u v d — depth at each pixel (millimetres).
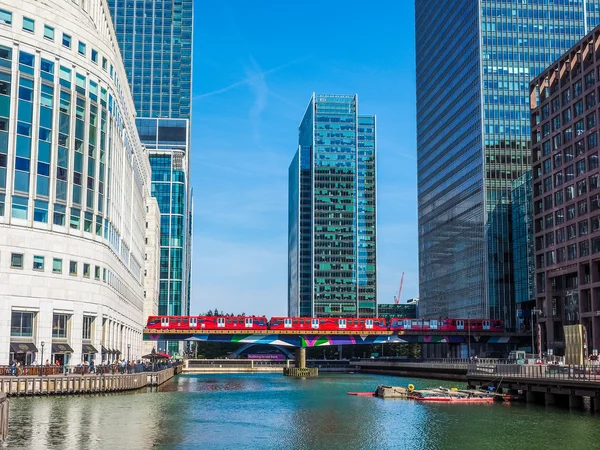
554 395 83562
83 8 106375
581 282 158375
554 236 171375
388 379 154750
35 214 91438
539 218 180500
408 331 176875
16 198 89625
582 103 160500
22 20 91375
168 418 70125
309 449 54531
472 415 73875
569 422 67188
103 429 60125
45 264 91938
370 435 61188
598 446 54625
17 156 89750
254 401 92375
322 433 62312
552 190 173000
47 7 94312
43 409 71625
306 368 177125
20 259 89500
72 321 95562
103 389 91750
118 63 120312
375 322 175625
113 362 110750
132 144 149000
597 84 153000
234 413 76938
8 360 86938
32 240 90562
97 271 101750
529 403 86312
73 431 58312
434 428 64750
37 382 83625
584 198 157875
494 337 184250
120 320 126000
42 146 92312
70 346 94812
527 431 62125
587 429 62781
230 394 104562
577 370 85188
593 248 153875
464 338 182750
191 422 68000
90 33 101375
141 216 179125
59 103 94625
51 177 93125
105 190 104688
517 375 92500
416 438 59469
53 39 94875
